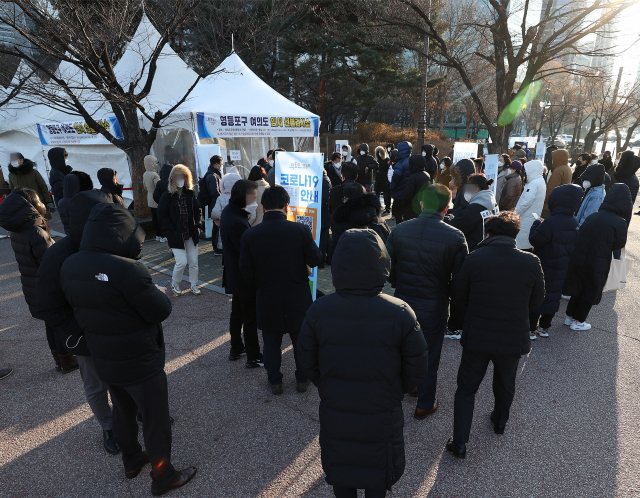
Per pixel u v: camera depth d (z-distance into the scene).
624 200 4.30
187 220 5.54
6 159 13.11
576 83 37.84
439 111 38.19
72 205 2.51
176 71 11.27
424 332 3.00
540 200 5.75
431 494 2.53
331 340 1.82
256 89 9.66
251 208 5.52
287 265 3.22
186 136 10.62
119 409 2.48
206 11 19.05
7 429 3.16
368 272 1.78
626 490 2.55
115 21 8.42
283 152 4.48
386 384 1.83
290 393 3.62
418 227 2.93
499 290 2.61
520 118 53.94
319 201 4.36
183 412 3.35
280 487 2.60
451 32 21.84
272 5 19.36
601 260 4.39
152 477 2.50
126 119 9.08
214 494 2.54
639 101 25.08
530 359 4.14
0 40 7.48
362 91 24.77
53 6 7.63
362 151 10.67
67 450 2.94
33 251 3.47
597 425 3.16
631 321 5.01
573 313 4.80
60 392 3.64
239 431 3.12
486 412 3.35
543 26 12.07
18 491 2.58
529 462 2.79
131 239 2.23
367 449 1.88
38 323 5.02
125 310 2.19
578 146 33.91
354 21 23.03
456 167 5.03
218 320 5.05
